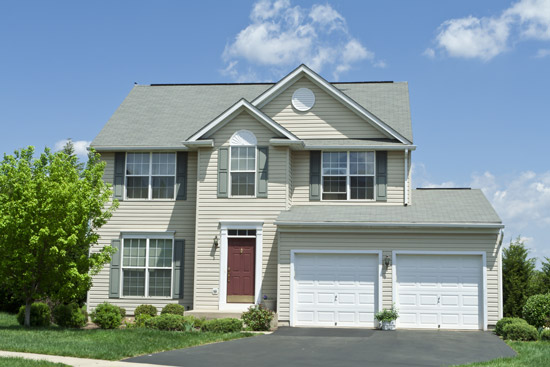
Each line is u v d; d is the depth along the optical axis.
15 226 19.14
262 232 24.16
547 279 27.45
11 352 14.90
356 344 17.75
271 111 26.41
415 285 22.50
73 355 14.73
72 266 19.72
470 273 22.33
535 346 17.41
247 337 19.06
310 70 26.05
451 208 24.08
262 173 24.42
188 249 25.53
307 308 22.69
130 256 25.73
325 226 22.72
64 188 19.48
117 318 21.73
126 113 28.56
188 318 20.95
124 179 26.12
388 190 25.09
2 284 21.14
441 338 19.38
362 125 25.84
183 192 25.83
